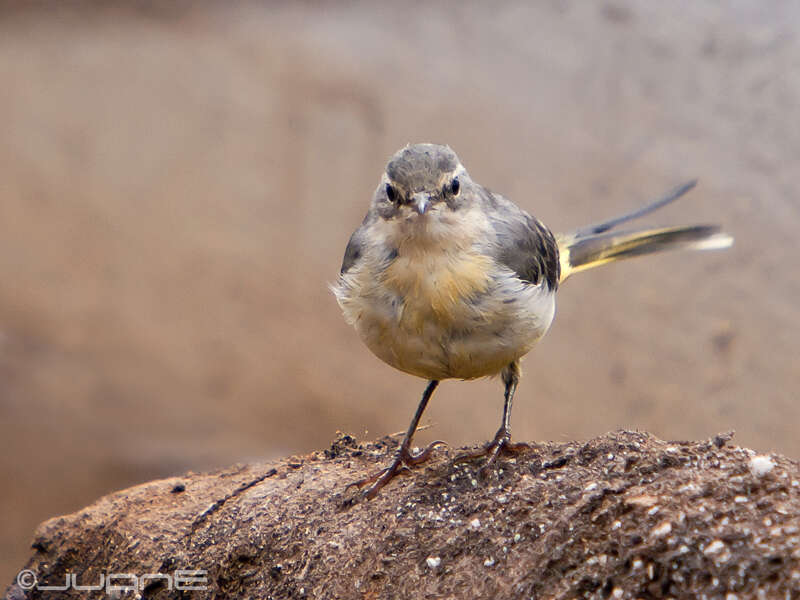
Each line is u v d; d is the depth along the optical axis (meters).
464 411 15.45
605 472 6.05
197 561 7.04
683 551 5.28
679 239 8.62
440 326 6.41
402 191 6.32
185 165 23.25
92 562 7.70
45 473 16.69
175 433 17.30
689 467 5.85
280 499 7.23
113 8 28.03
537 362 15.63
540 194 17.86
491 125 19.50
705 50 17.61
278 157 22.19
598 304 15.81
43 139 25.44
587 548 5.58
